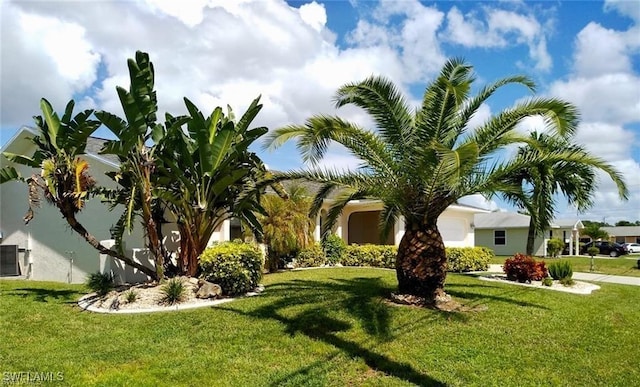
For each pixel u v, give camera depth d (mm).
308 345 6348
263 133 10398
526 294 10820
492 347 6328
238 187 10922
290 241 15070
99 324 7586
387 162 8492
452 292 10508
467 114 8852
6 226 16328
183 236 10602
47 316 8188
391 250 17484
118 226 10086
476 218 38344
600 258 33062
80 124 8906
